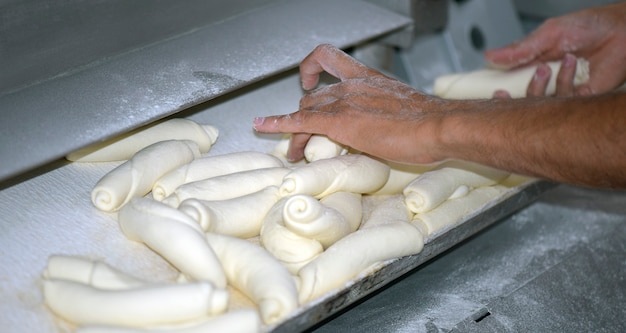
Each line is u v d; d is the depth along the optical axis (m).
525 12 2.60
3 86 1.34
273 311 1.06
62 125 1.28
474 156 1.21
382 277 1.23
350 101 1.35
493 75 1.81
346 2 1.85
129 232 1.22
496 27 2.34
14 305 1.09
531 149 1.15
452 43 2.21
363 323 1.39
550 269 1.52
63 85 1.38
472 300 1.46
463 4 2.29
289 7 1.78
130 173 1.31
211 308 1.04
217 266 1.12
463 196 1.43
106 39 1.47
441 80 1.86
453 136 1.20
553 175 1.16
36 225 1.26
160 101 1.38
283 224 1.24
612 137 1.08
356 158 1.40
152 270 1.19
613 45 1.71
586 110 1.11
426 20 2.04
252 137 1.58
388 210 1.38
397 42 1.88
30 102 1.32
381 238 1.22
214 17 1.66
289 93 1.73
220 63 1.52
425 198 1.36
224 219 1.24
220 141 1.55
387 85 1.36
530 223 1.74
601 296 1.47
